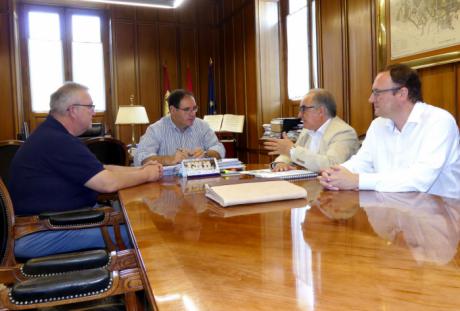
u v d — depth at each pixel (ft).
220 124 18.93
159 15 22.07
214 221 3.31
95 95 21.50
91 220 5.48
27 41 20.11
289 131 13.57
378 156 6.29
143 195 4.96
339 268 2.06
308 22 14.35
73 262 3.66
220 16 22.49
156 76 22.17
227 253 2.40
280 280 1.92
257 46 17.24
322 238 2.65
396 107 5.81
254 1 17.25
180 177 6.76
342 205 3.81
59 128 6.51
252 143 18.19
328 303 1.65
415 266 2.06
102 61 21.57
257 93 17.31
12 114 19.13
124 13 21.38
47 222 5.35
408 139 5.80
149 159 8.65
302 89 15.42
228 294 1.78
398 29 9.86
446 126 5.23
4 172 8.20
